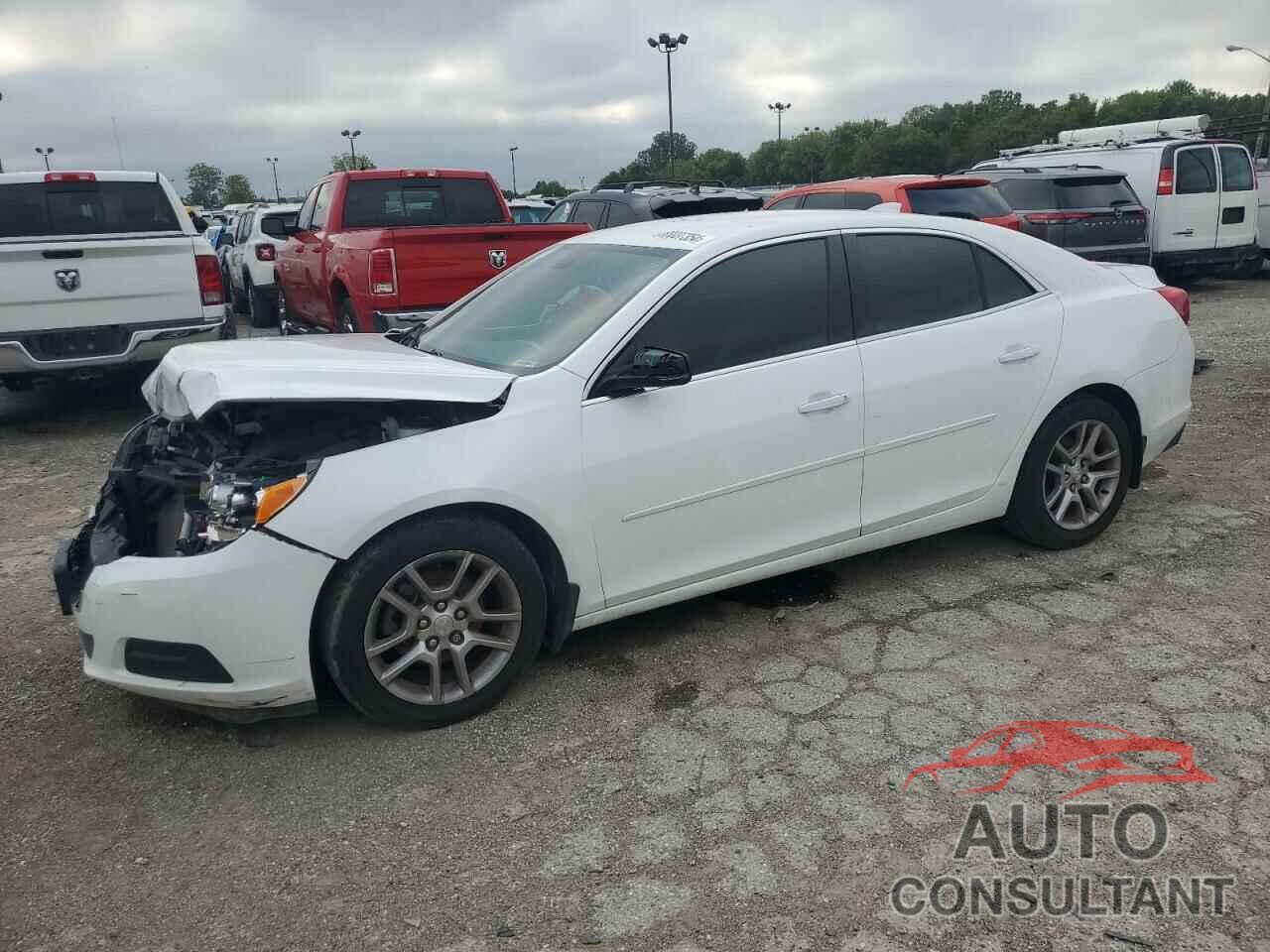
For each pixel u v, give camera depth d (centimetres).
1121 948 244
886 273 424
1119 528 516
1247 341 1021
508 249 808
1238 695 351
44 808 319
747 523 398
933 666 382
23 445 820
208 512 338
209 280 846
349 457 330
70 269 790
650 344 377
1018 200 1215
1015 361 444
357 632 331
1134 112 9488
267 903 273
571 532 361
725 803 305
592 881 275
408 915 266
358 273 792
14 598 489
